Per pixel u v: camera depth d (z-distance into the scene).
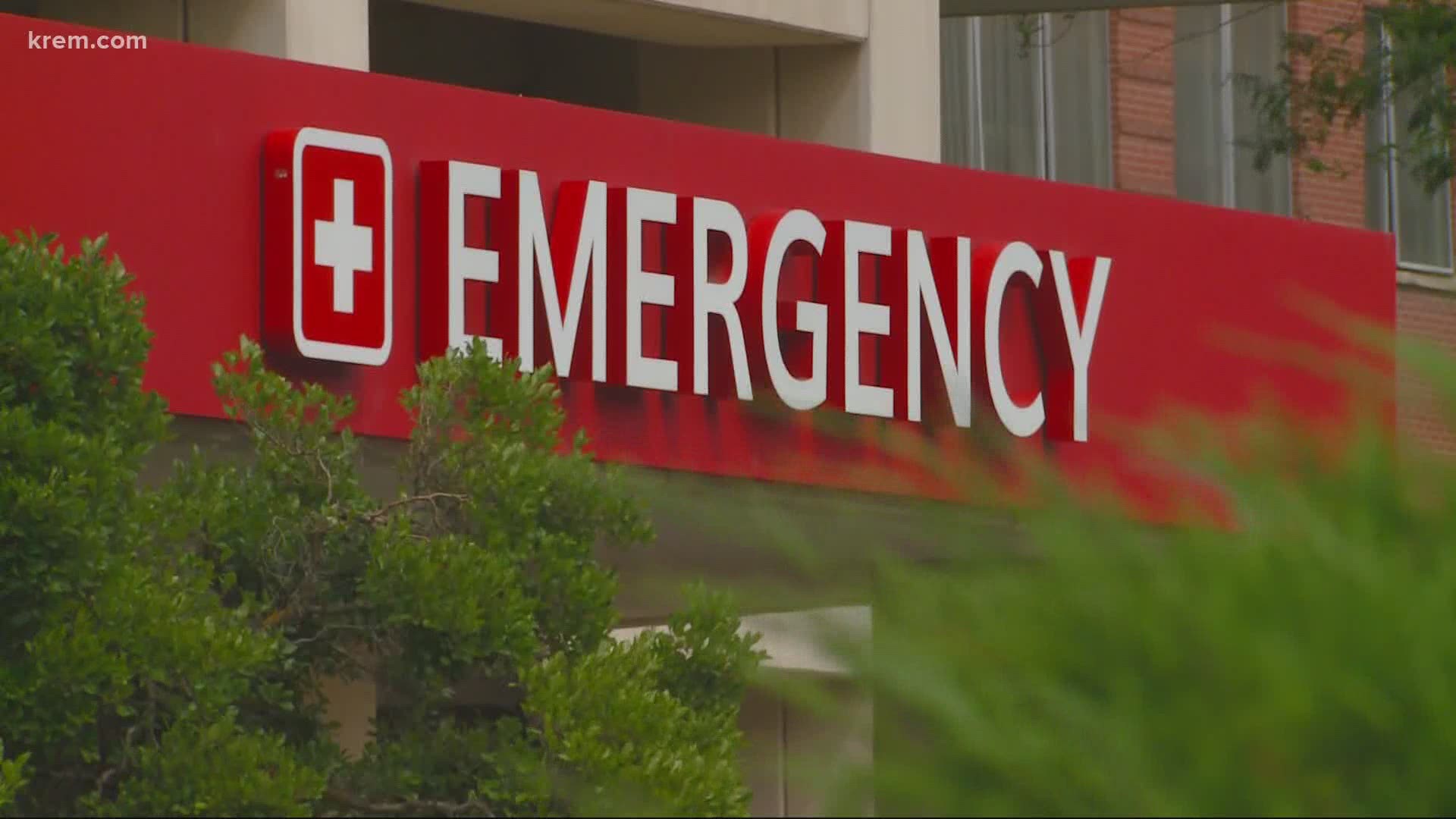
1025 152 83.25
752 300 47.56
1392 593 6.26
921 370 50.59
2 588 27.98
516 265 44.12
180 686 29.14
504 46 61.06
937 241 51.22
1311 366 6.67
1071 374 53.12
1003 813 6.21
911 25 56.16
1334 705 6.18
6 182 37.97
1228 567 6.36
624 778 28.64
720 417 46.88
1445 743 6.16
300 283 40.97
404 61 61.12
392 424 42.59
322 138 41.56
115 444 29.62
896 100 55.81
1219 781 6.20
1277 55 88.19
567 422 45.03
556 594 31.59
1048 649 6.30
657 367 46.06
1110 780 6.19
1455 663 6.19
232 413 31.83
